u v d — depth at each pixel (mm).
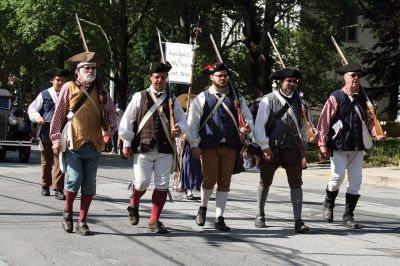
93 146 7805
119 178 15594
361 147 8781
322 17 32781
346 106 8719
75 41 33688
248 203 11391
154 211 8086
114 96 36344
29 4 29109
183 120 8039
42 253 6828
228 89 8352
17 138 20938
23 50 43406
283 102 8414
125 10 32719
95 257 6699
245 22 29812
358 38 49781
